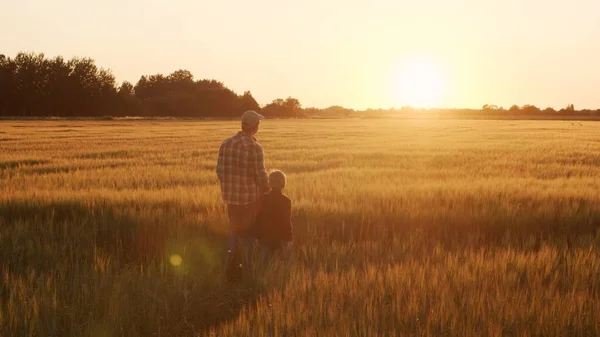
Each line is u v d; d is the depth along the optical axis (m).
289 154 25.12
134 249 7.15
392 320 4.20
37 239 6.87
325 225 8.16
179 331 4.57
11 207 8.94
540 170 17.53
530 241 7.11
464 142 36.81
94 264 5.91
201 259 6.61
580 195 10.60
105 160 21.03
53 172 16.77
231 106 142.62
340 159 22.08
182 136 43.47
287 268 5.82
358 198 10.26
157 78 158.50
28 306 4.57
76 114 119.50
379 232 7.84
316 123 107.06
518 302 4.51
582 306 4.48
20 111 112.50
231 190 6.49
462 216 8.51
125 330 4.42
